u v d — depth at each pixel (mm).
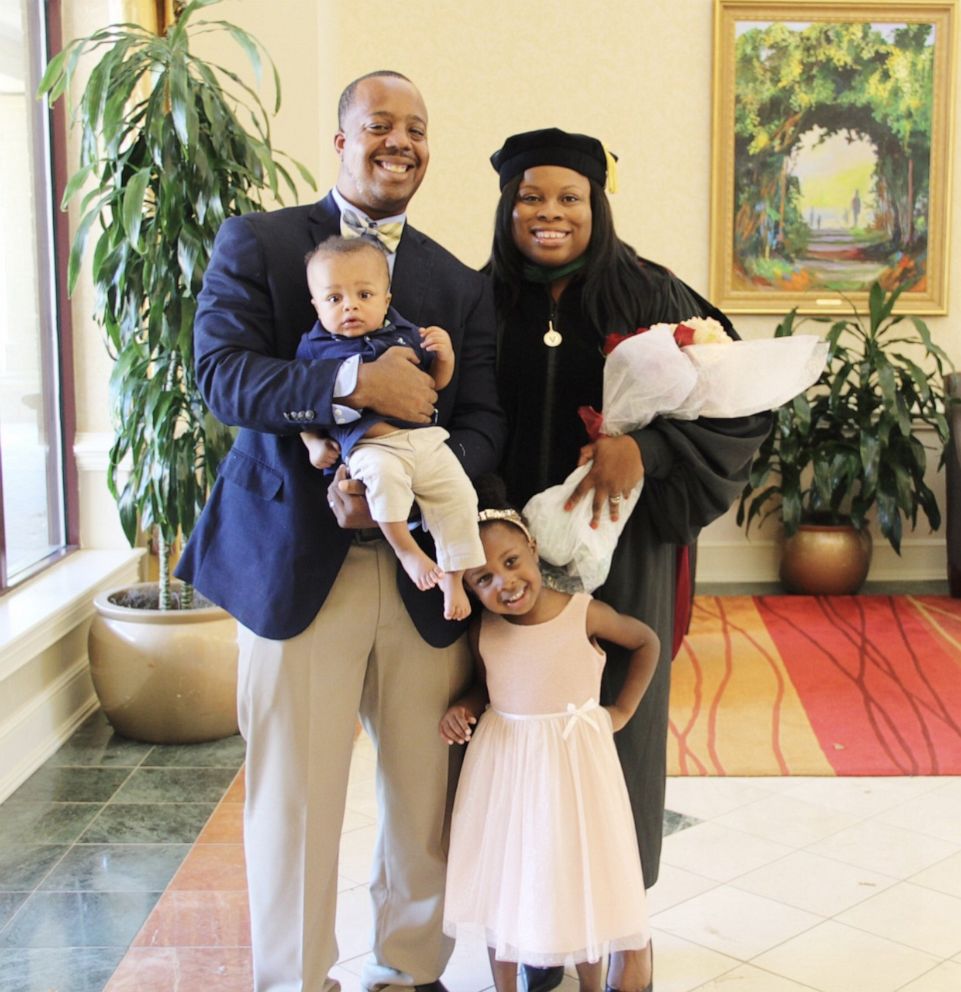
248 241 1903
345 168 1937
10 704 3385
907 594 5863
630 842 2012
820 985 2348
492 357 2094
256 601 1931
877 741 3764
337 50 5660
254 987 2064
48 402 4219
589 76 5914
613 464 2010
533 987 2266
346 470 1834
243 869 2871
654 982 2354
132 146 3469
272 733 1970
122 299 3471
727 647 4883
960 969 2408
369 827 3143
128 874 2844
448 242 5957
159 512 3535
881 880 2816
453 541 1832
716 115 5902
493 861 2004
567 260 2174
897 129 5953
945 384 5852
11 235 3830
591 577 2033
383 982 2176
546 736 1989
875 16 5887
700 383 2031
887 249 6027
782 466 5789
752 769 3539
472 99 5898
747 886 2789
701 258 6051
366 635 1979
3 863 2900
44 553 4188
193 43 4590
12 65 3828
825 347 2117
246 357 1830
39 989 2334
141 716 3674
